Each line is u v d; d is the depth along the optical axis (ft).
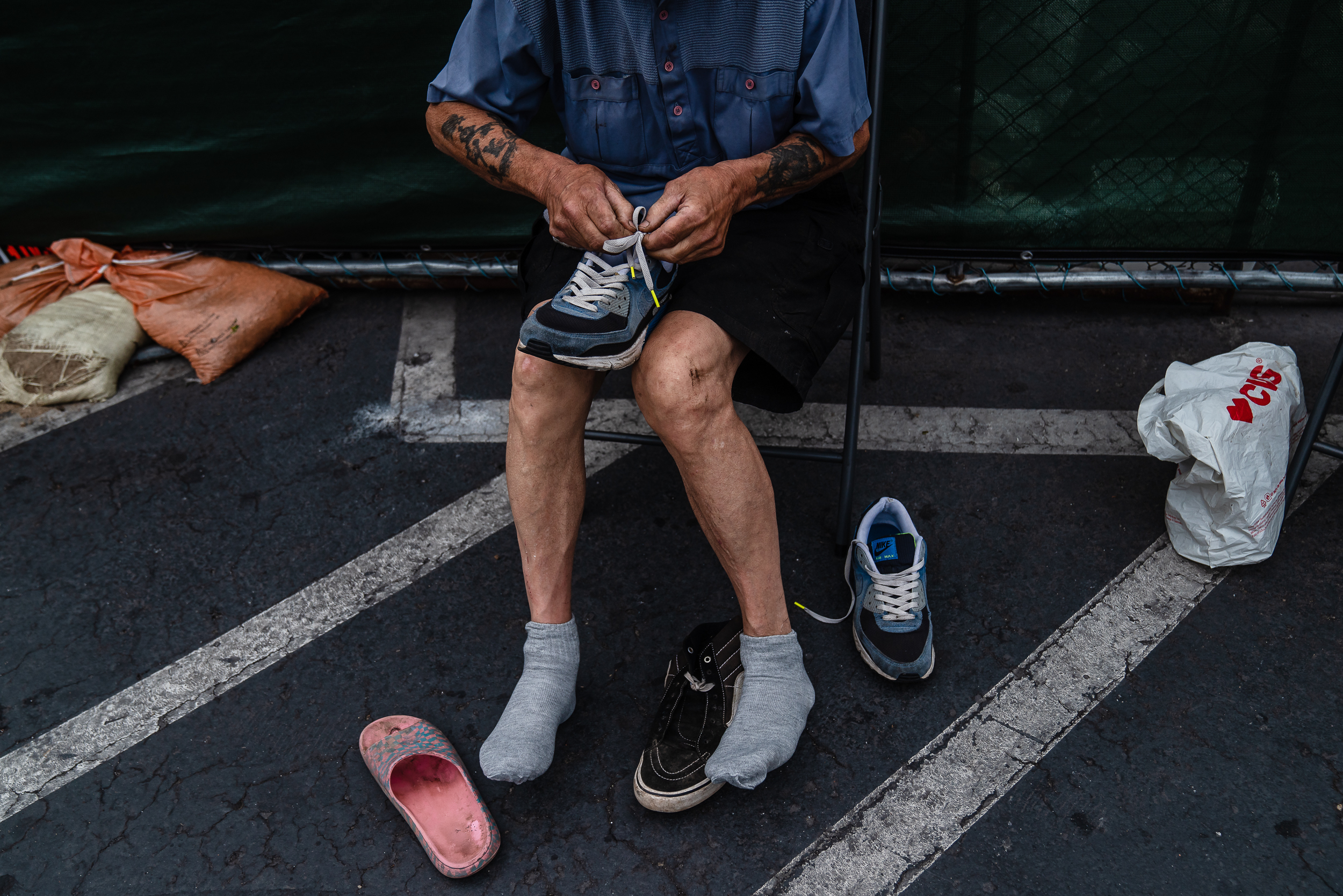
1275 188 8.10
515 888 5.22
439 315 10.05
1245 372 6.68
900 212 8.86
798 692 5.54
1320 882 5.01
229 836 5.54
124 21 8.59
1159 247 8.63
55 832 5.62
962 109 8.25
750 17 5.21
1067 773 5.60
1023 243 8.85
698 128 5.65
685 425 4.89
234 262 9.81
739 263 5.40
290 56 8.77
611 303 4.79
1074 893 5.04
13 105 9.06
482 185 9.41
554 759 5.84
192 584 7.18
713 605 6.79
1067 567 6.88
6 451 8.53
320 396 9.01
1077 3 7.62
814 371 5.46
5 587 7.22
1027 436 8.08
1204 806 5.38
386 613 6.88
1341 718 5.76
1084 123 8.16
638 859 5.33
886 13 5.83
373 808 5.65
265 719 6.21
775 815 5.50
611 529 7.45
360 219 9.66
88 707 6.34
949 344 9.20
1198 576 6.72
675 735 5.68
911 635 6.07
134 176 9.48
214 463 8.30
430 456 8.27
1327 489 7.29
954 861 5.22
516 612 6.84
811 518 7.45
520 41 5.49
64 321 9.16
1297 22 7.39
